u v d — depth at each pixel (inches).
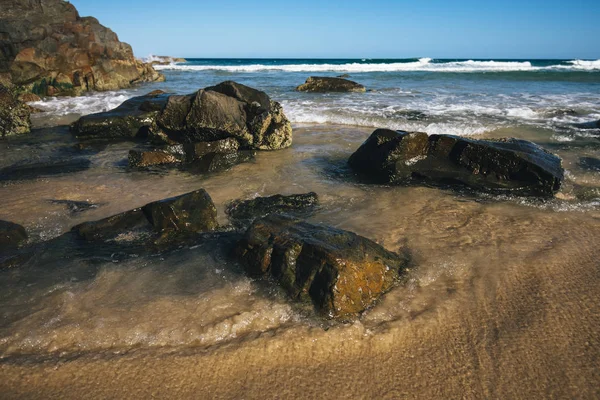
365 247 155.6
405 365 119.1
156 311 138.6
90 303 143.4
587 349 124.0
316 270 142.5
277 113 364.8
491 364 119.2
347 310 136.3
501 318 137.7
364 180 277.6
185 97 343.3
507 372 116.5
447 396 109.2
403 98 673.0
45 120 514.6
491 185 254.2
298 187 265.4
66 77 788.0
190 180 283.3
